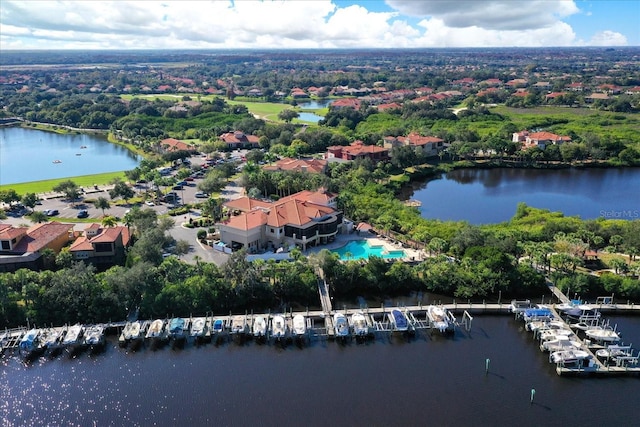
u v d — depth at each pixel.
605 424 72.00
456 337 91.94
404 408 74.62
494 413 73.88
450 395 77.38
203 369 83.50
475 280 105.12
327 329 91.62
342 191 154.75
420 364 84.50
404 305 102.62
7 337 89.31
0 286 93.31
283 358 86.12
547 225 129.50
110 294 95.62
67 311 93.25
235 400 76.31
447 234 125.38
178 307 96.06
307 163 189.00
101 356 86.88
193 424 71.88
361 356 86.69
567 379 81.00
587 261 115.19
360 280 107.19
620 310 98.25
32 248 111.94
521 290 104.81
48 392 78.62
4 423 72.75
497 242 117.56
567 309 96.69
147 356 86.81
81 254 113.94
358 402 75.75
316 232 126.06
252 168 177.75
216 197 167.88
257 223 124.12
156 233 117.56
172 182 176.38
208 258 118.06
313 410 74.25
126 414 73.94
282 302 102.75
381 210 146.62
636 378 81.12
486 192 185.62
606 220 138.38
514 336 92.31
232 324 91.88
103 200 151.75
